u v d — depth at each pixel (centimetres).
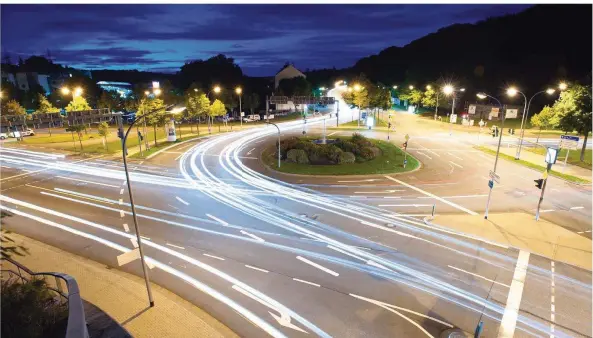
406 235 2170
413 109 9512
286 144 4325
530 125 6881
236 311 1466
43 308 955
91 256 1933
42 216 2502
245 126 7462
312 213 2541
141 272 1766
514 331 1359
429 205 2697
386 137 5797
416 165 3894
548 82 9031
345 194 2969
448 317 1431
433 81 9962
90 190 3102
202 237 2150
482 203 2730
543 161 3997
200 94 6544
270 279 1695
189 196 2930
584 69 8944
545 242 2070
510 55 10675
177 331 1341
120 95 8862
